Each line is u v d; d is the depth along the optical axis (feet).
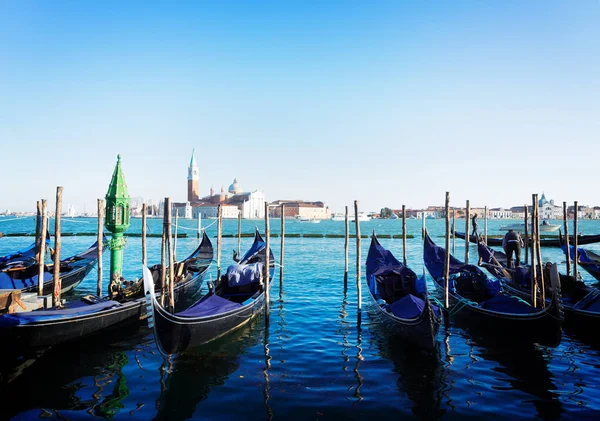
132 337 37.88
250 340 37.27
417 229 328.90
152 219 503.20
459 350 34.35
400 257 109.40
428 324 31.73
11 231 228.84
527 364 31.22
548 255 106.63
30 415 23.90
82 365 31.14
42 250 43.47
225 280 47.01
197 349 34.17
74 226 270.87
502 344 35.76
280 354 33.58
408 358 32.60
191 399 25.75
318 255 115.14
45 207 44.29
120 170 50.93
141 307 40.50
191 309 34.47
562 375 29.17
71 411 24.36
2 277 45.52
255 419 23.34
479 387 27.30
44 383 28.09
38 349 32.40
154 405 25.04
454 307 42.37
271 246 149.38
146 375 29.35
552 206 477.77
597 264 63.67
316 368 30.58
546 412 24.03
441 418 23.39
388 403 25.11
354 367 30.76
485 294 44.75
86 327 34.71
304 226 382.83
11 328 30.30
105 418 23.57
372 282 46.55
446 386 27.43
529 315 33.96
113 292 41.86
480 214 650.84
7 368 30.60
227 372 29.84
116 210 49.96
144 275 29.89
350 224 411.13
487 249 68.95
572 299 42.68
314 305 51.47
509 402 25.22
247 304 40.04
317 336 38.52
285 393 26.48
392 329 37.40
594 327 36.65
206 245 80.64
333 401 25.36
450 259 56.85
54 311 33.35
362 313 47.29
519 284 48.32
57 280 38.06
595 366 30.83
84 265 58.95
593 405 24.86
